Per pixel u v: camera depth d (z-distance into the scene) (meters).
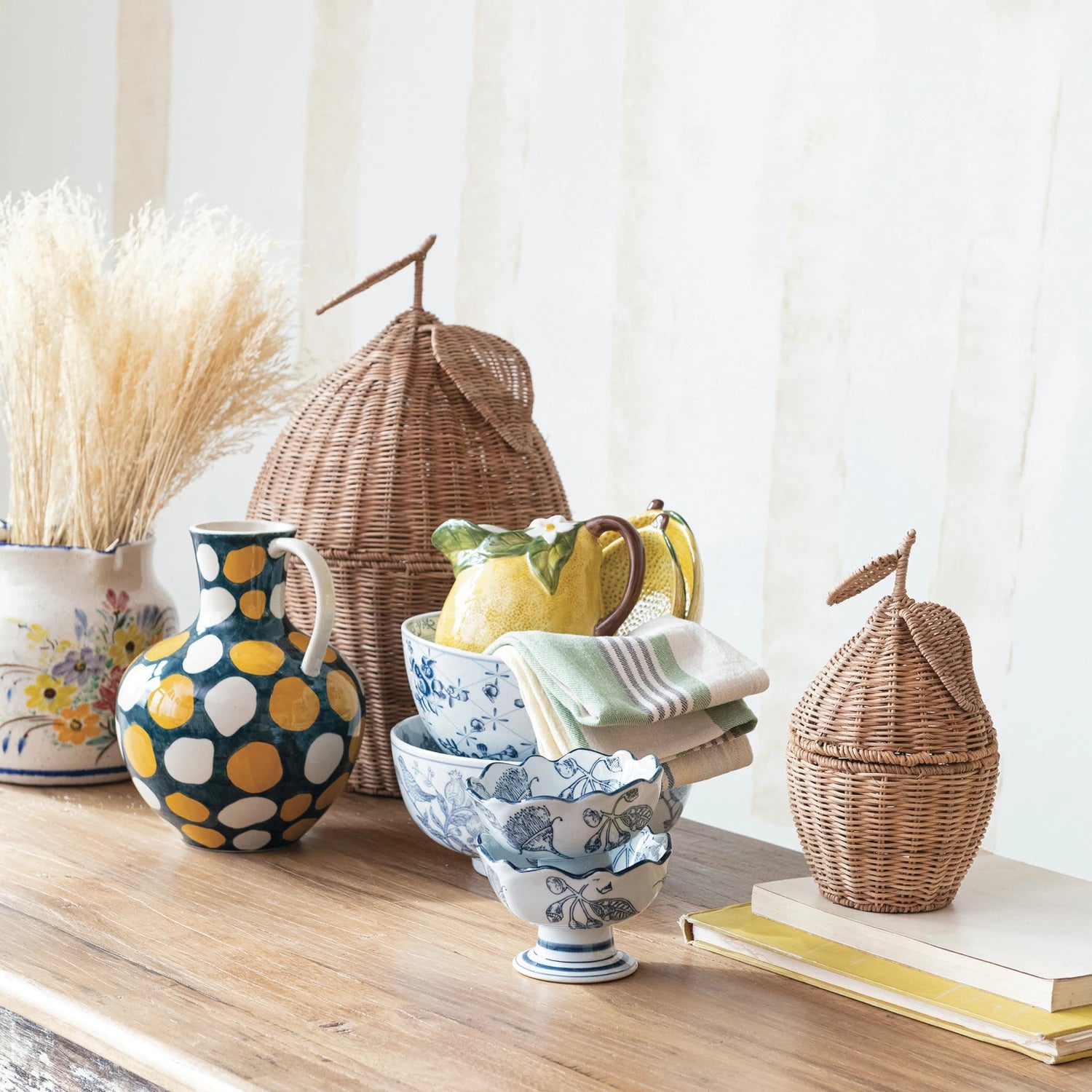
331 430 1.02
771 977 0.72
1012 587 1.63
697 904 0.84
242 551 0.89
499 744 0.83
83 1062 0.65
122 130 2.21
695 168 1.80
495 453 1.03
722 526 1.82
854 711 0.73
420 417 1.01
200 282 1.04
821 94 1.71
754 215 1.76
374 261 2.04
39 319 1.00
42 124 2.29
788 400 1.76
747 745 0.85
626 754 0.72
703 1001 0.68
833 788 0.73
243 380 1.07
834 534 1.74
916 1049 0.63
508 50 1.91
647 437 1.86
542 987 0.69
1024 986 0.65
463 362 1.04
